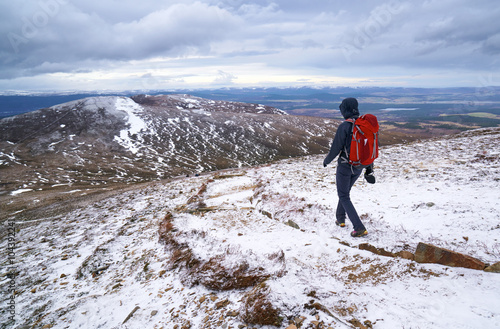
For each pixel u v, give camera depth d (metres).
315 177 10.65
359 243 5.07
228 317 3.69
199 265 5.21
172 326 3.89
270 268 4.46
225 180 12.45
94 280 6.50
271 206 7.86
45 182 87.75
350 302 3.39
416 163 10.87
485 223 4.59
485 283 3.33
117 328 4.18
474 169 8.07
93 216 14.27
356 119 4.56
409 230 4.97
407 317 2.98
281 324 3.17
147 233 8.70
